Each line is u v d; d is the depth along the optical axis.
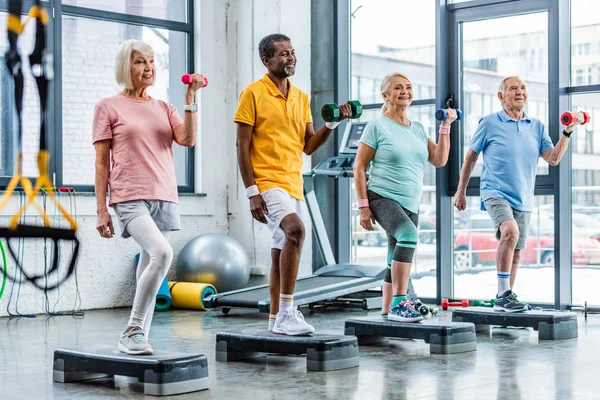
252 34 8.00
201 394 3.45
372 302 6.95
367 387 3.55
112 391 3.55
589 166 6.63
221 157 8.12
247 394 3.44
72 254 6.96
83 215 7.03
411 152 4.67
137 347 3.61
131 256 7.38
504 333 5.41
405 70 7.54
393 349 4.68
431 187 7.40
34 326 5.94
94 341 5.16
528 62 6.89
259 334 4.18
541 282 6.83
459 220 7.30
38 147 6.87
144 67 3.68
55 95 6.98
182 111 7.98
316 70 7.96
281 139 4.07
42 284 6.77
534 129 5.56
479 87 7.17
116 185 3.61
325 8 7.92
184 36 8.01
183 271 7.29
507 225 5.33
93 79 7.29
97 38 7.32
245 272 7.40
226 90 8.16
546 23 6.78
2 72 6.68
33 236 6.72
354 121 7.09
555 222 6.62
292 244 3.99
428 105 7.39
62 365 3.77
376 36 7.73
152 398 3.40
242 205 8.05
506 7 6.95
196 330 5.71
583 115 5.41
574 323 5.20
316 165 7.64
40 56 6.89
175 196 3.71
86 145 7.23
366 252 7.90
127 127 3.61
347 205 7.95
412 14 7.49
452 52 7.27
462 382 3.66
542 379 3.73
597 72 6.60
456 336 4.55
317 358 3.96
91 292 7.10
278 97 4.08
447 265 7.29
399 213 4.63
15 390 3.60
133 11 7.58
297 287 6.70
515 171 5.43
